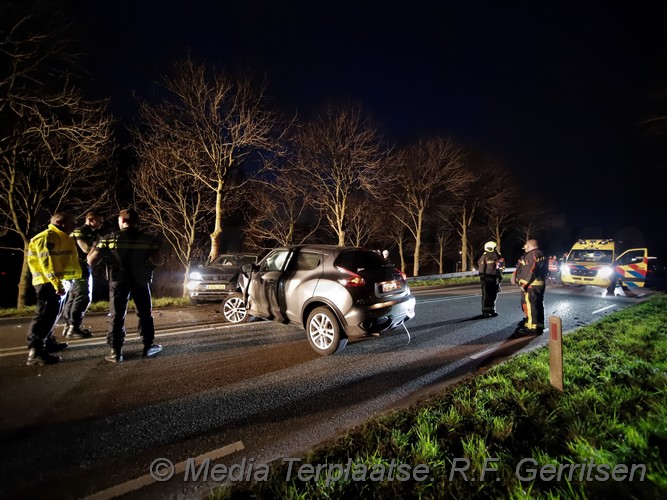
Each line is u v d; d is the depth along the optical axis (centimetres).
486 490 221
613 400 338
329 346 489
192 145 1214
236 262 898
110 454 253
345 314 465
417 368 457
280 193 2052
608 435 281
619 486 220
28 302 1090
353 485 223
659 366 434
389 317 479
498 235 3119
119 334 440
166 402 338
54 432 277
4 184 1076
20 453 248
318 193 1847
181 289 2067
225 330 636
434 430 285
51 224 427
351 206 2145
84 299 547
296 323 527
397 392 379
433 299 1166
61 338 537
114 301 435
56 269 414
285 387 385
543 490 221
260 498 211
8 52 790
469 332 668
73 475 228
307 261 537
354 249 528
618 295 1373
